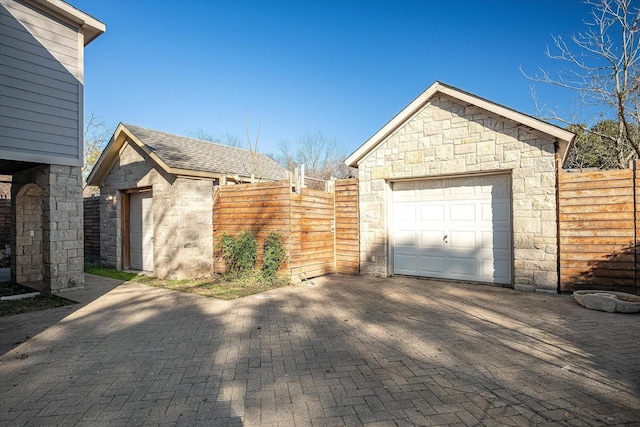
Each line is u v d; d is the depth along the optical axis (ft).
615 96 32.99
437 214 29.40
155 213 32.30
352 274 32.40
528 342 14.69
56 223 24.84
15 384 11.37
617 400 10.00
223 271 31.50
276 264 27.99
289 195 28.02
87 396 10.55
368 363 12.74
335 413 9.48
